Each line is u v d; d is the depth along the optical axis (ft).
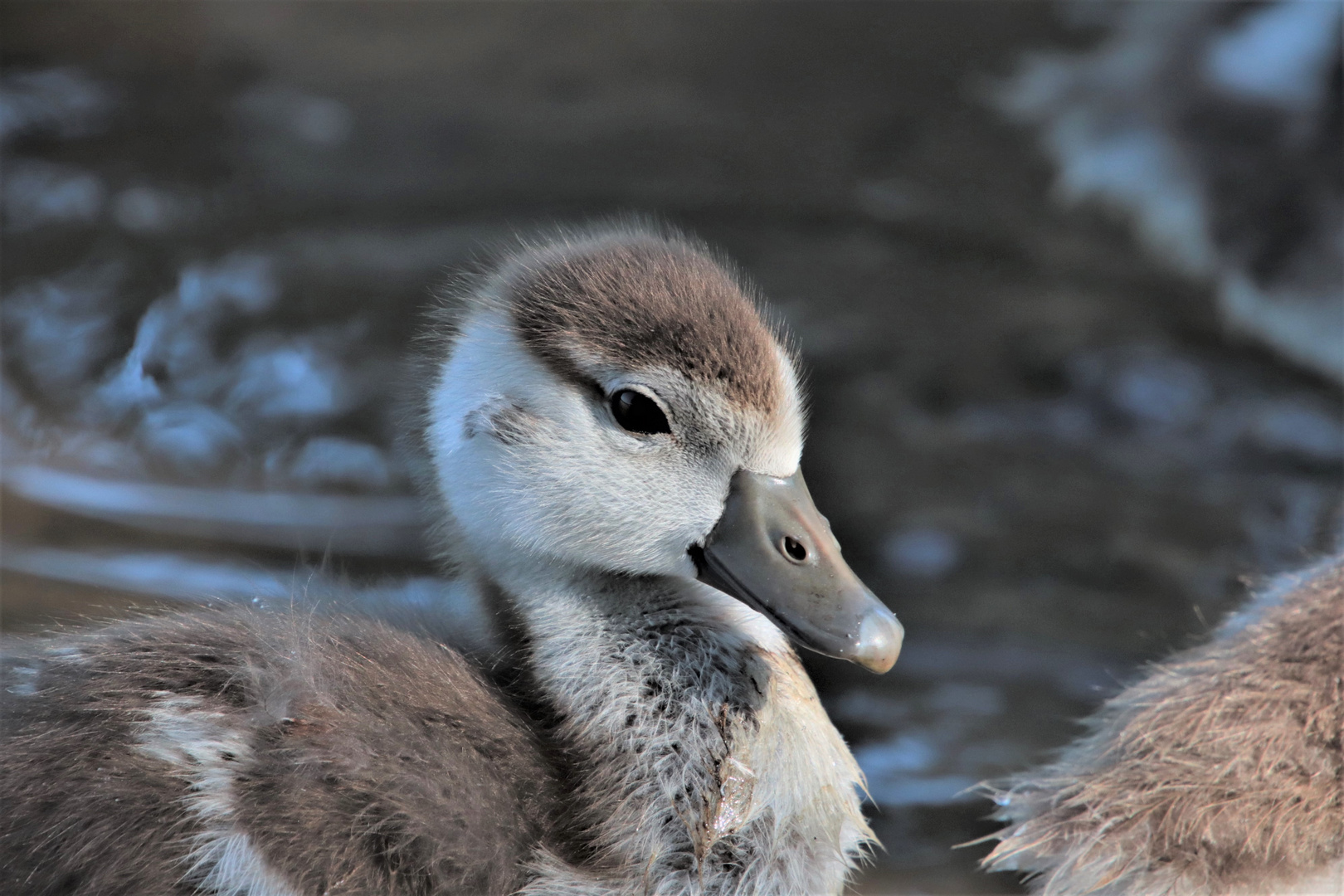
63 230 8.96
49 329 8.06
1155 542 7.71
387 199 9.55
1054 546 7.71
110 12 11.79
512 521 7.22
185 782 7.13
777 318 7.29
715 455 7.19
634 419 7.20
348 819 7.14
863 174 10.27
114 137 10.07
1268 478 7.80
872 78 11.51
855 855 7.35
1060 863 7.24
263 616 7.23
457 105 10.89
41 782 7.13
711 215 9.61
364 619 7.25
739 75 11.60
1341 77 8.45
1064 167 9.78
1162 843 7.22
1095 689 7.51
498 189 9.72
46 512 7.68
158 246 8.89
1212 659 7.27
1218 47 9.02
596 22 12.43
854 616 7.16
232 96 10.78
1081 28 10.78
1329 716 7.21
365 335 8.12
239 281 8.59
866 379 8.09
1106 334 8.61
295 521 7.69
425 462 7.27
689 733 7.19
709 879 7.18
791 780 7.20
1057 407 8.01
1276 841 7.20
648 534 7.20
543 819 7.18
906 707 7.51
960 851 7.38
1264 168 8.68
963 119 10.87
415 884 7.14
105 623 7.25
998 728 7.48
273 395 7.86
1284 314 8.54
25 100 10.34
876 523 7.73
